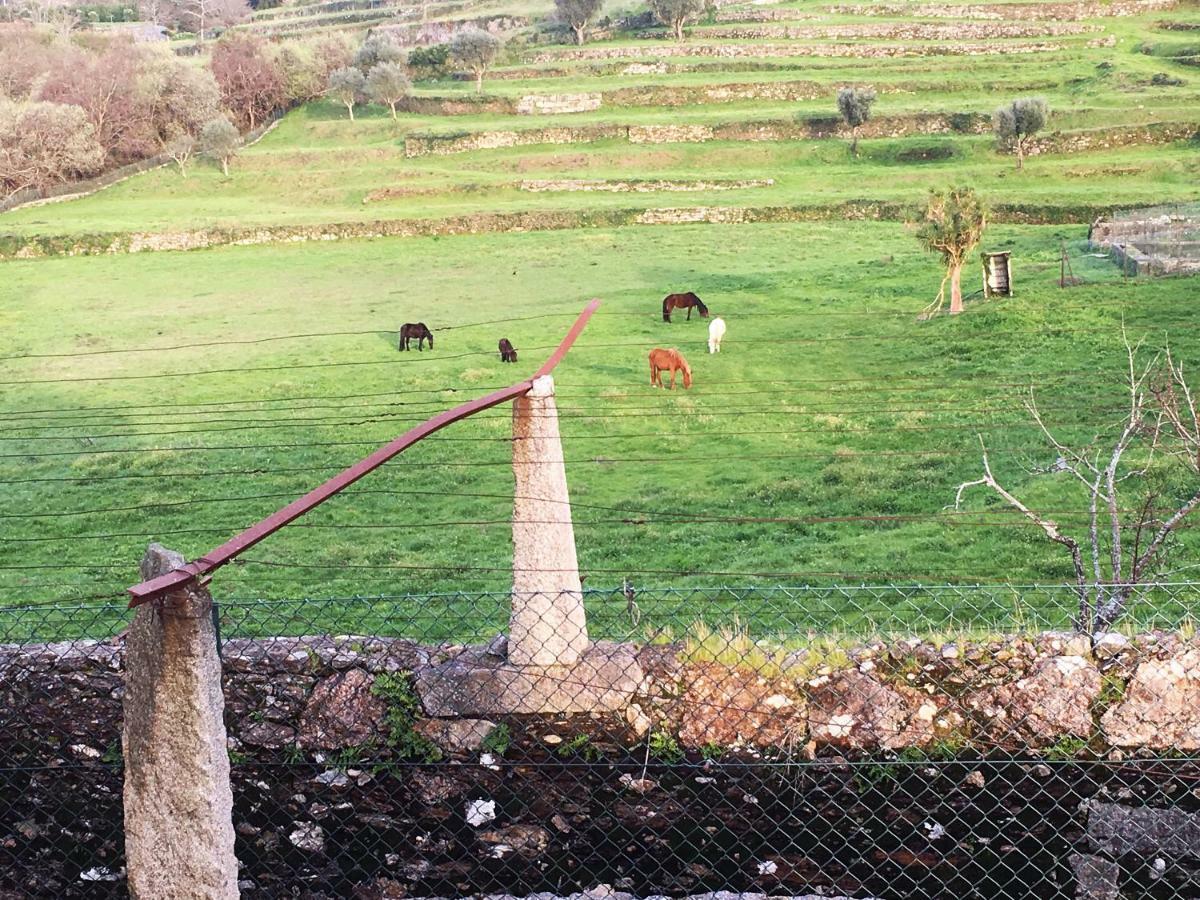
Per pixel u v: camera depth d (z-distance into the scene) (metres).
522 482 7.59
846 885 7.55
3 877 7.88
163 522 27.14
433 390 38.84
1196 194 69.44
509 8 169.25
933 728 7.49
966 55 114.75
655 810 7.57
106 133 103.62
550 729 7.57
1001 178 79.75
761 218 73.31
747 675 7.63
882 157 88.38
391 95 110.12
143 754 5.87
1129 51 109.44
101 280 66.81
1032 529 22.45
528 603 7.60
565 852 7.62
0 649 7.89
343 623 16.73
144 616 5.77
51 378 44.00
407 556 24.02
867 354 39.97
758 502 26.58
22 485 30.55
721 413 34.62
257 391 40.25
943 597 18.11
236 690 7.73
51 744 7.84
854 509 25.53
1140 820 7.42
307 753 7.66
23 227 78.38
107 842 7.86
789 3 142.12
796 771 7.50
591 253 66.50
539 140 98.31
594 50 129.62
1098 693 7.49
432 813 7.63
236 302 58.94
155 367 44.97
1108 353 35.56
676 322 47.56
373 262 68.19
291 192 91.69
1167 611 15.73
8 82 122.69
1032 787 7.47
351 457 31.64
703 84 107.25
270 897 7.76
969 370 36.41
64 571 23.88
